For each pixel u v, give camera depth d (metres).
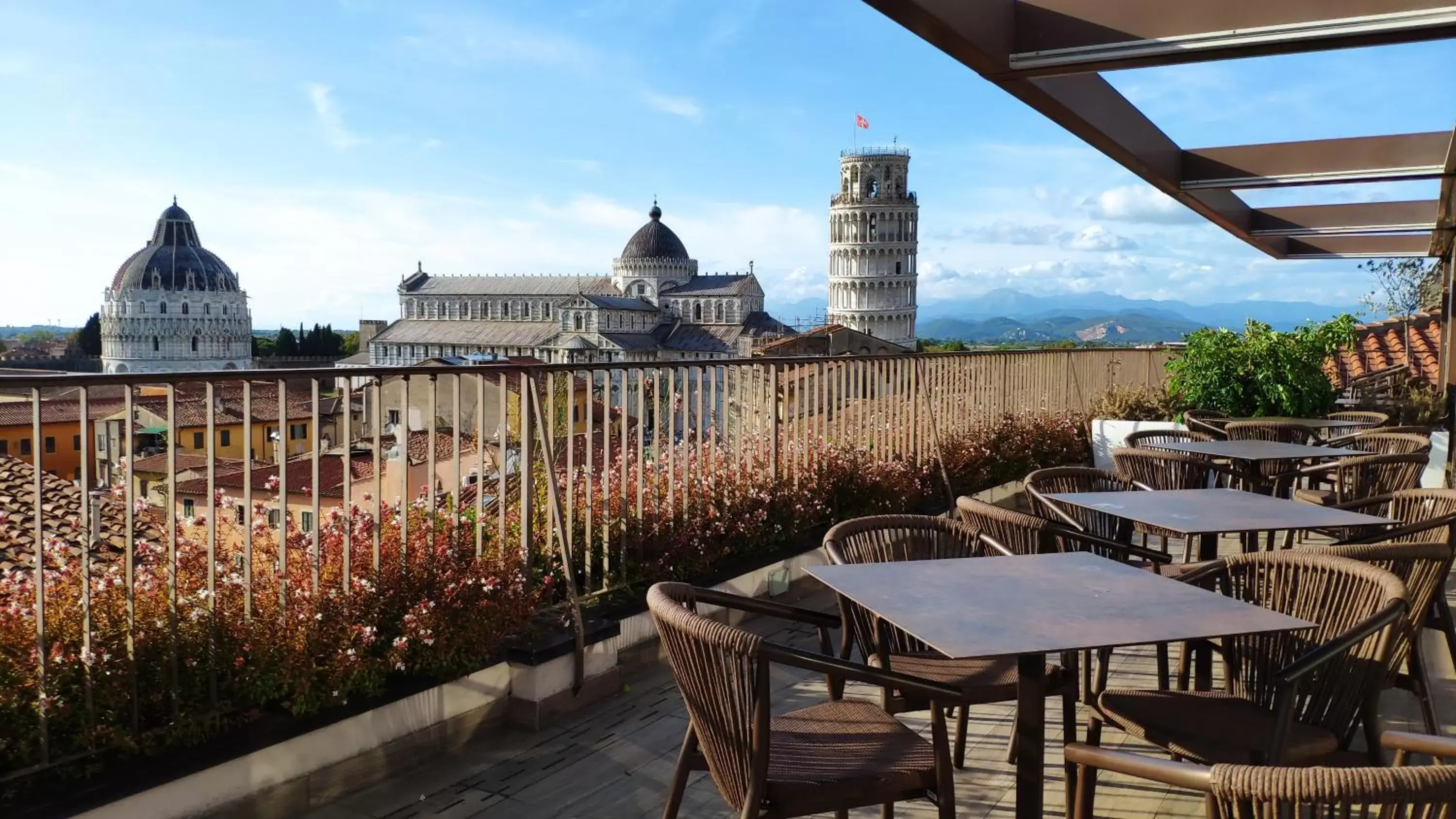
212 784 3.08
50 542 3.40
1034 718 2.48
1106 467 10.51
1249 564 3.33
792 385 6.45
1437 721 3.56
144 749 3.02
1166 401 11.19
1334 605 3.11
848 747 2.64
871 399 7.39
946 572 3.05
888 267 122.38
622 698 4.44
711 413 5.73
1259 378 10.05
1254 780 1.63
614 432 5.23
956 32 3.74
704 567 5.38
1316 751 2.69
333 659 3.41
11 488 5.77
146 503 3.47
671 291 130.62
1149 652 5.11
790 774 2.45
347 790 3.47
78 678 2.94
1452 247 9.97
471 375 4.15
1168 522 4.04
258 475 9.84
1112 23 4.05
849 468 6.80
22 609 2.91
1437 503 4.50
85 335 177.75
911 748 2.64
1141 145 6.20
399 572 3.81
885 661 3.13
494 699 4.05
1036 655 2.47
